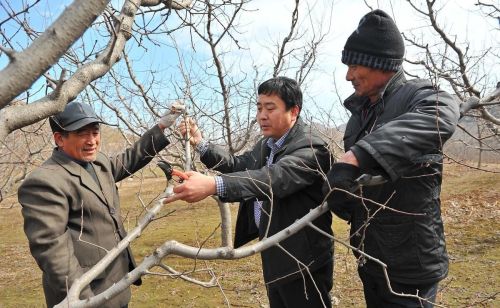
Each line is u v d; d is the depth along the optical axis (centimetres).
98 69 154
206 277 611
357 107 237
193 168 291
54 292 244
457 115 183
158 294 550
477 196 1159
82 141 246
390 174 167
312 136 252
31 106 130
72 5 115
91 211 247
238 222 300
